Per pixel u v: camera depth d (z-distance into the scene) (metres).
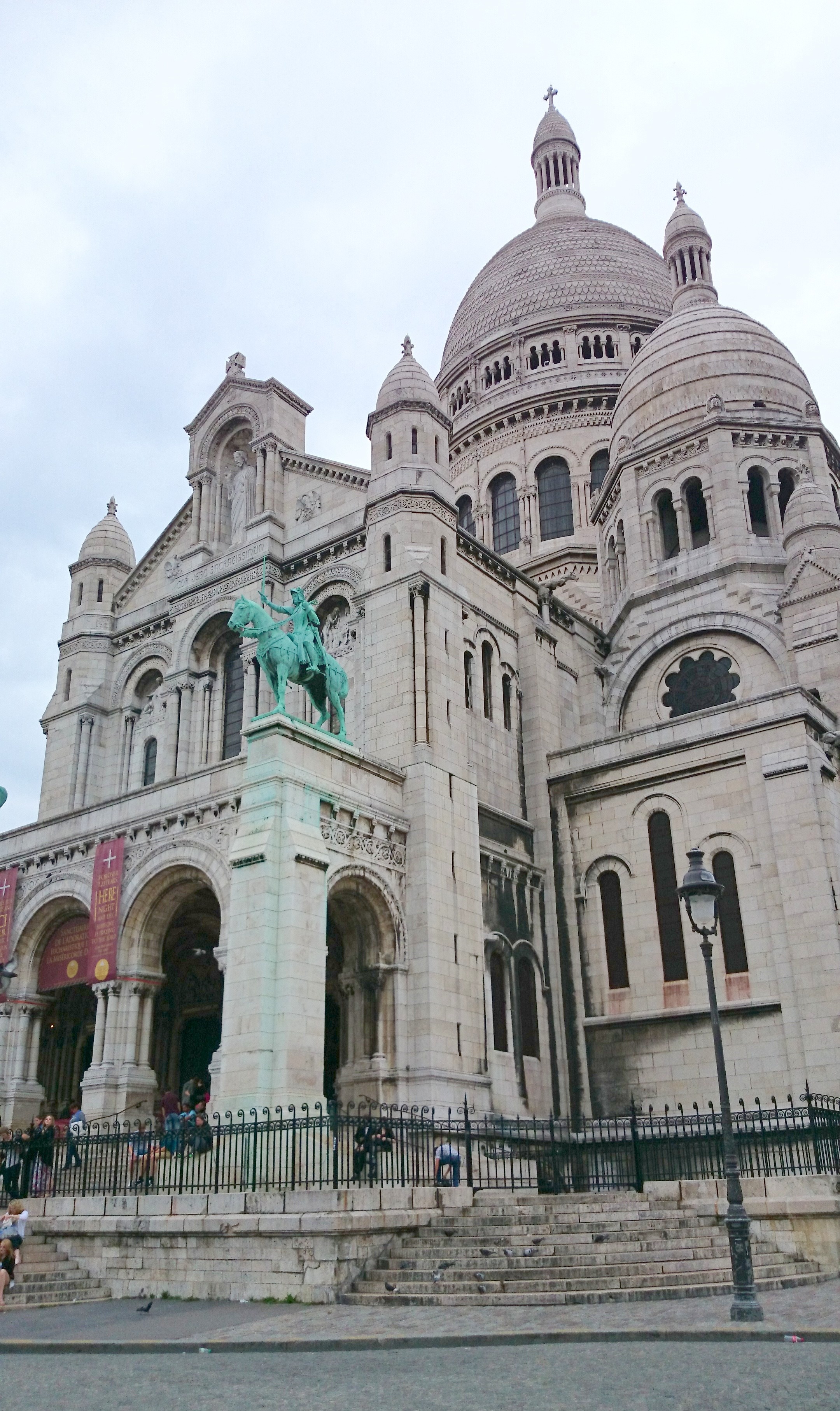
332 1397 12.95
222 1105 28.81
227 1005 29.94
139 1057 34.47
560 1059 39.03
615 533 53.16
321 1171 24.69
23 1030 37.59
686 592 48.12
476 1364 14.93
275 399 47.91
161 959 35.81
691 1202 25.42
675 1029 37.12
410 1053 33.59
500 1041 37.47
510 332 73.38
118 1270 24.27
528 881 41.09
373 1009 34.25
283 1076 28.66
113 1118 33.00
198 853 33.97
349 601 42.38
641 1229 23.88
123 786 48.03
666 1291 20.33
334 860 32.78
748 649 45.72
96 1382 14.46
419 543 40.25
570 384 68.88
